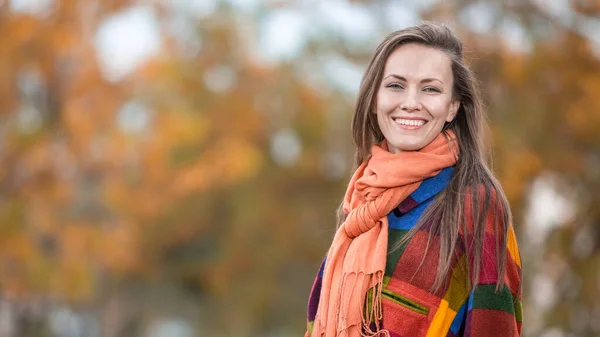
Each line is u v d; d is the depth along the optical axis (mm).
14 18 21203
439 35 3709
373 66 3752
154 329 29594
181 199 27594
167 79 25203
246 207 28234
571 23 16969
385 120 3703
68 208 22219
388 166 3625
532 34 16750
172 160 25531
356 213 3658
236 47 26719
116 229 23734
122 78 23297
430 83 3650
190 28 26422
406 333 3490
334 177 27781
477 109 3734
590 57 17062
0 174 21016
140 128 24641
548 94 16953
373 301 3520
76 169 22453
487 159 4234
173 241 28625
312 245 28422
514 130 16547
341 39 22453
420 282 3510
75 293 21781
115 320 26672
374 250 3572
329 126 26844
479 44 16469
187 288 30453
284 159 27969
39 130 21188
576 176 17125
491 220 3543
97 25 22281
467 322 3482
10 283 20594
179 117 24922
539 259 16500
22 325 22141
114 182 23516
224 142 26172
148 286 29484
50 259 21500
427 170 3594
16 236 20656
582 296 16234
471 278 3490
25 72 21281
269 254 28625
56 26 21500
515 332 3500
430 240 3531
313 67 25906
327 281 3676
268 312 29453
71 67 22297
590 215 16906
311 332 3955
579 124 16812
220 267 28938
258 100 26750
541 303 16531
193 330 29906
